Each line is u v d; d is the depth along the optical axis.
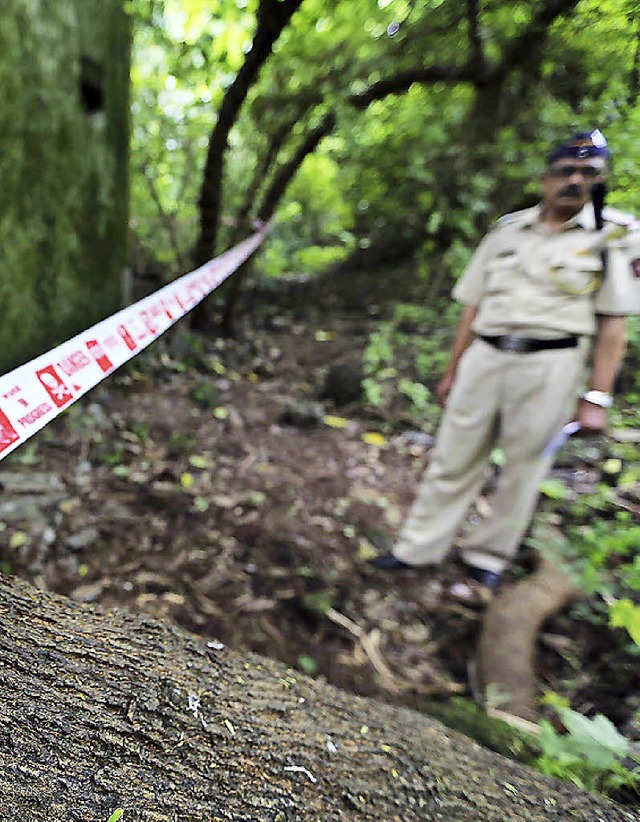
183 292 2.64
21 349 3.52
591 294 2.22
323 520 3.22
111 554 2.74
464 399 2.50
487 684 2.14
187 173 6.10
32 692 1.00
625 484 2.75
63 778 0.87
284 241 9.02
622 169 2.73
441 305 6.05
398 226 7.47
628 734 1.73
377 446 4.13
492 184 4.91
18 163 3.33
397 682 2.30
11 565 2.48
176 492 3.25
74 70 3.76
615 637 2.28
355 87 5.09
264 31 3.87
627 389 3.34
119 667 1.10
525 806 1.04
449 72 4.63
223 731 1.03
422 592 2.78
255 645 2.42
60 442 3.48
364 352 5.67
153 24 4.48
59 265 3.85
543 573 2.55
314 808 0.94
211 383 4.89
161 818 0.85
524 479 2.47
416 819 0.96
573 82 3.77
